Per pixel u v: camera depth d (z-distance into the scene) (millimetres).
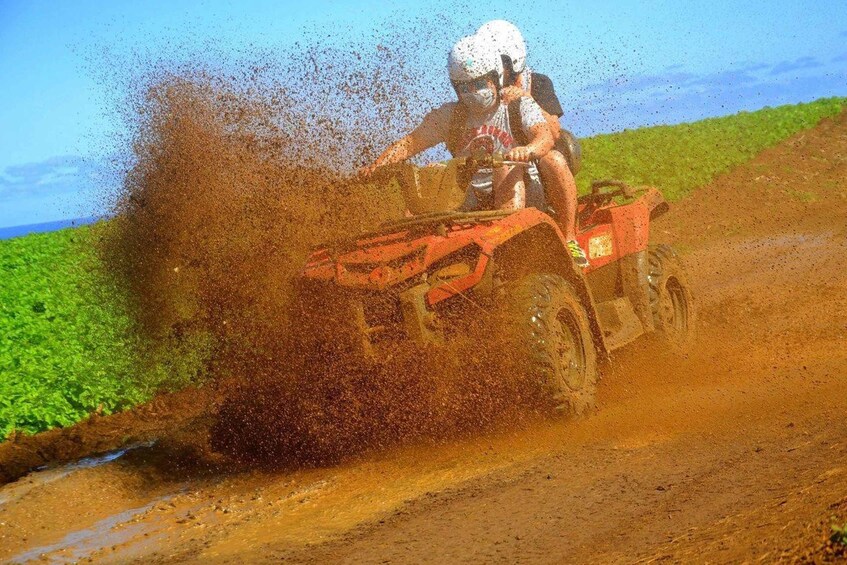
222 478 5965
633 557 3496
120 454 7000
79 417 8664
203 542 4590
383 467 5672
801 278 12039
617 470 4840
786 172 25422
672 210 21391
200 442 6648
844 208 19516
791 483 4066
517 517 4262
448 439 6051
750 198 22125
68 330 12680
